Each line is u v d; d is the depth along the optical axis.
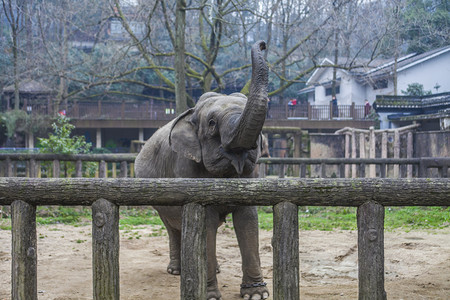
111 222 3.07
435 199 2.98
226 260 6.18
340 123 29.52
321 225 9.16
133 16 19.70
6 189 3.12
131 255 6.48
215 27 18.50
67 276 5.31
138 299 4.47
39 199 3.12
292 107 30.19
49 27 27.27
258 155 4.26
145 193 3.05
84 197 3.09
